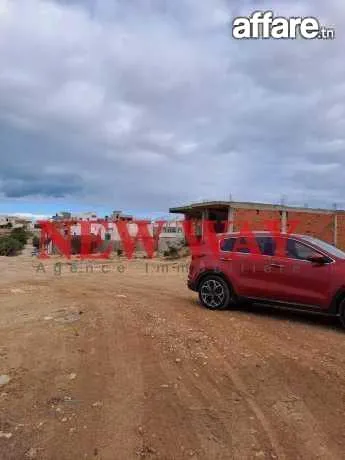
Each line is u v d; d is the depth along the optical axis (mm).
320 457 4309
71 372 6301
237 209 38344
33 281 16922
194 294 13344
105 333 8125
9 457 4320
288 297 9383
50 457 4320
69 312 9867
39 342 7684
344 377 6152
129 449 4430
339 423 4934
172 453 4371
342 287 8789
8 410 5211
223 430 4762
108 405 5301
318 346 7543
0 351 7258
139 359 6793
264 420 4969
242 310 10352
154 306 10672
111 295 12672
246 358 6824
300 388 5797
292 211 39750
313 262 9172
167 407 5250
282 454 4352
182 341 7625
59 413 5129
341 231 41312
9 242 51656
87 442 4551
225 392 5660
